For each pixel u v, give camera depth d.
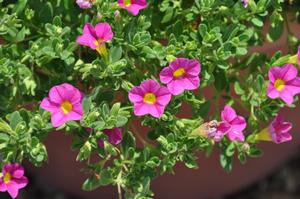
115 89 0.63
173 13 0.66
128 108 0.64
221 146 0.67
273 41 0.69
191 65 0.61
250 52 0.71
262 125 0.74
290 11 0.70
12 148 0.62
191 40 0.66
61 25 0.64
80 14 0.66
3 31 0.63
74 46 0.64
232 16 0.66
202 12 0.64
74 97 0.61
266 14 0.65
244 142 0.66
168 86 0.61
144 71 0.66
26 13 0.65
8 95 0.65
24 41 0.67
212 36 0.63
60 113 0.61
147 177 0.63
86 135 0.63
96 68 0.62
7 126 0.61
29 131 0.62
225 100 0.71
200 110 0.66
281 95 0.63
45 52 0.63
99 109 0.61
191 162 0.64
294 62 0.65
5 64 0.63
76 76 0.66
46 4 0.65
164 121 0.64
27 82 0.64
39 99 0.66
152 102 0.61
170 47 0.63
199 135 0.63
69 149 0.79
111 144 0.63
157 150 0.65
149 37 0.63
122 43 0.63
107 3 0.62
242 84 0.68
